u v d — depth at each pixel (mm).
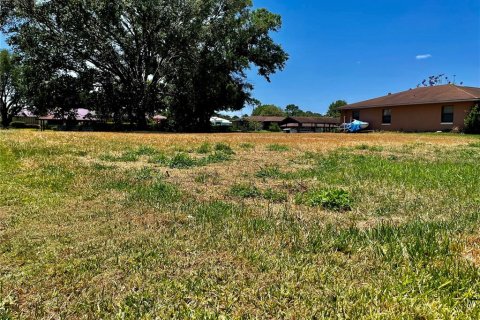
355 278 1901
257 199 3758
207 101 33438
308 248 2322
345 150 9336
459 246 2283
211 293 1751
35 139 9883
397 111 30422
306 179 4871
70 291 1768
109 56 29703
